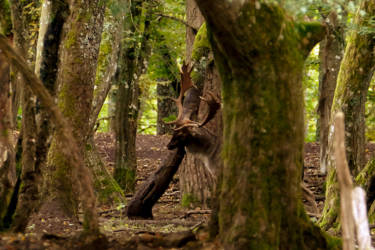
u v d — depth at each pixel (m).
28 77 3.19
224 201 3.41
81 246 3.37
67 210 5.40
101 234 3.44
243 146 3.33
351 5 3.47
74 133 5.85
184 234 3.71
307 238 3.51
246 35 3.15
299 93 3.38
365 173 5.71
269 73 3.24
